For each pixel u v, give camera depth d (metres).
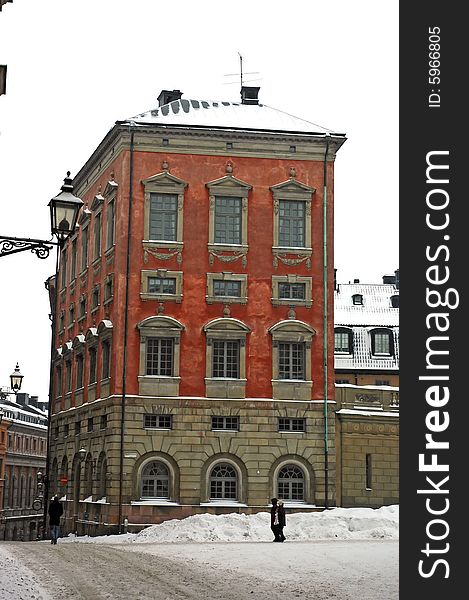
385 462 60.78
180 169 60.66
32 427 139.25
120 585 26.88
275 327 59.75
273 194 61.12
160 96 68.06
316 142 61.69
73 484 66.75
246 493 58.31
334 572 29.94
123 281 59.25
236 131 60.81
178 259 59.81
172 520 54.00
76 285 70.81
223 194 60.69
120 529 56.69
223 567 32.22
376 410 61.28
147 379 58.41
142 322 58.72
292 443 59.19
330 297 60.84
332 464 59.28
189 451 58.22
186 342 59.16
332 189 61.69
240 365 59.34
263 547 41.41
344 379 88.62
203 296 59.75
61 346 75.00
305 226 61.19
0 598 22.41
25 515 136.75
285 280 60.47
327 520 51.44
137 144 60.50
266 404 59.19
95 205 65.44
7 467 128.38
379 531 50.22
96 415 61.84
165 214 60.34
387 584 26.50
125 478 57.31
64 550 40.84
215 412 58.72
